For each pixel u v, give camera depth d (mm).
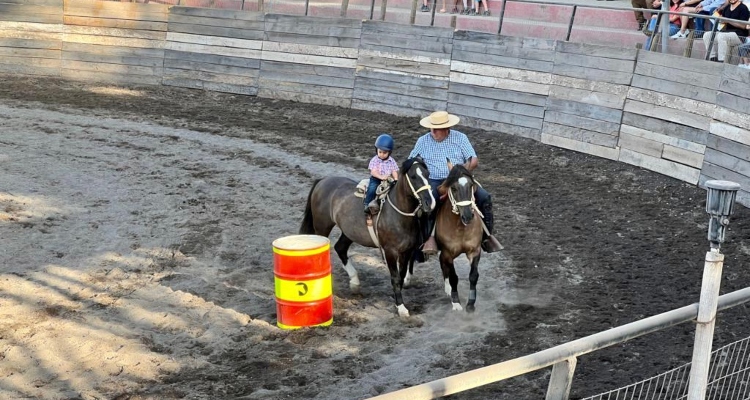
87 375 9422
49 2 27109
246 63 25656
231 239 14109
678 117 17172
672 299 11703
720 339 10227
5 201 15523
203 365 9750
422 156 10938
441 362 9797
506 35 20984
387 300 11734
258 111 23969
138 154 19234
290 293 10609
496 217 15445
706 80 16531
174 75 26656
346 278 12570
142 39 26844
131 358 9859
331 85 24406
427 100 22656
